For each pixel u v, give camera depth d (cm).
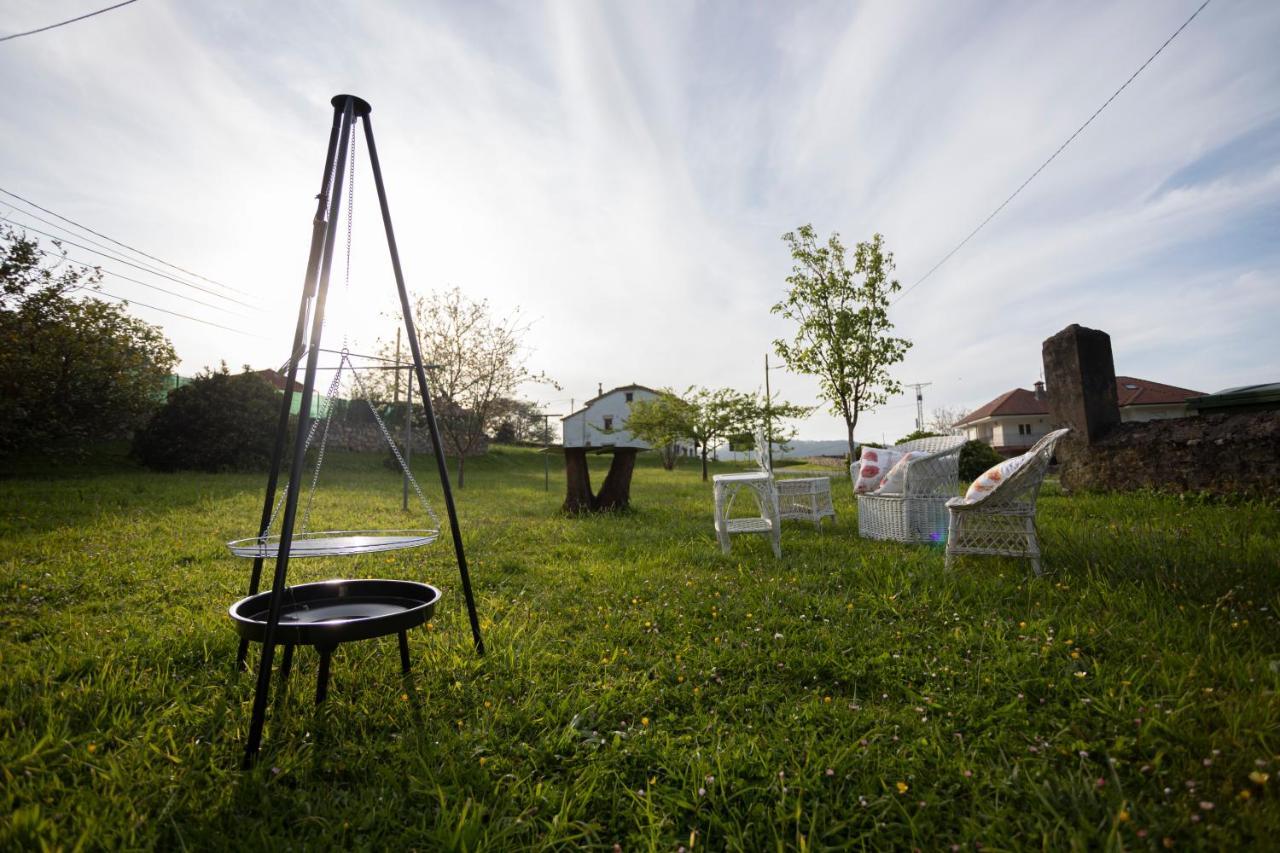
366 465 1722
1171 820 142
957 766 170
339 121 242
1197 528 476
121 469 1302
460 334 1462
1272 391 679
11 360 1107
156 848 146
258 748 179
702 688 228
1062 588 330
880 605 318
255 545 237
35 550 479
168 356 1569
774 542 470
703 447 1748
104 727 199
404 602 241
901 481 529
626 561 471
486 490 1225
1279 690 191
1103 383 788
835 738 187
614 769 176
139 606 346
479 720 204
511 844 146
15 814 144
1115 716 189
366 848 142
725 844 148
